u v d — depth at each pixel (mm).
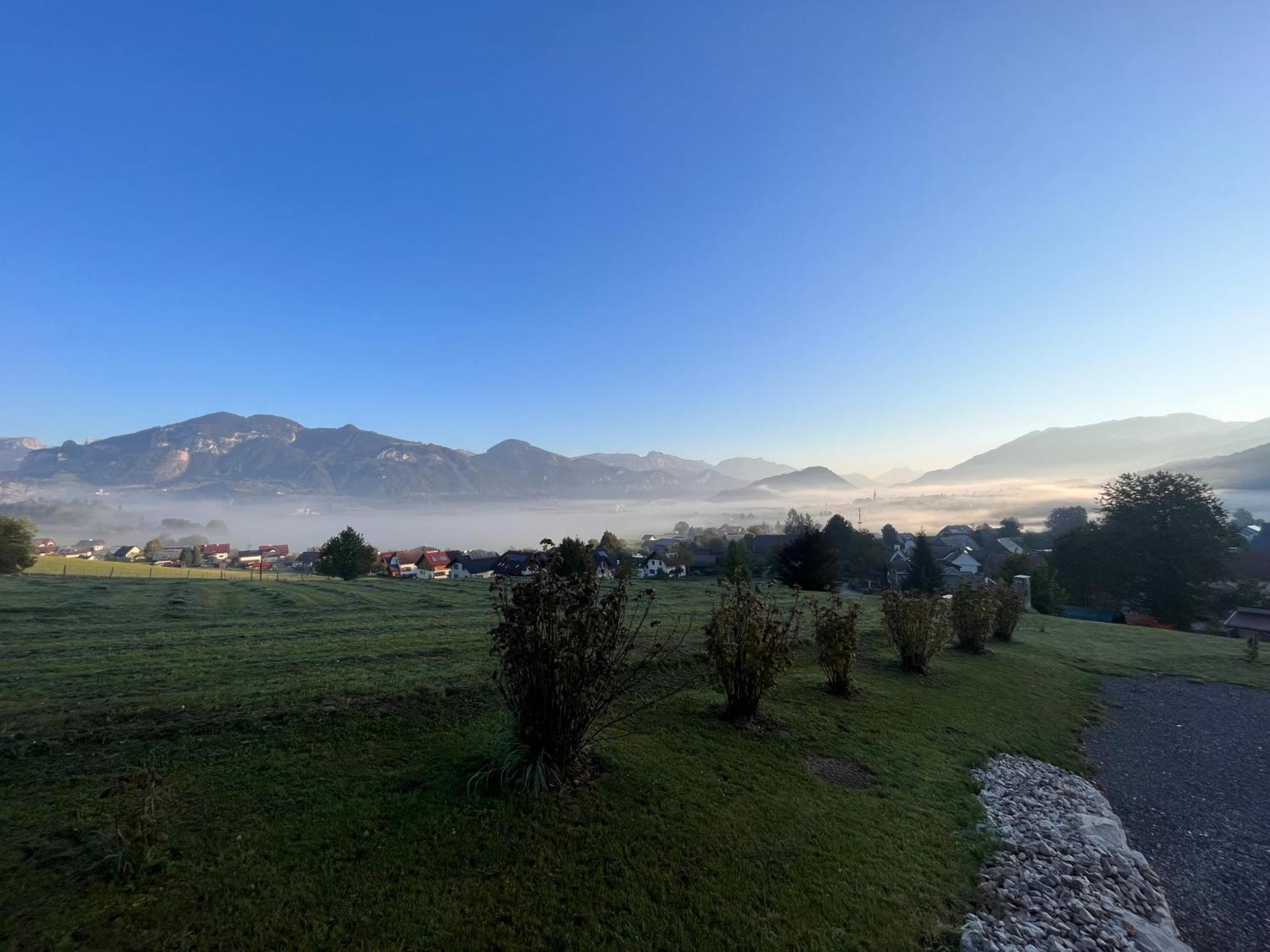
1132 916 4418
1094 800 6691
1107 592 40625
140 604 21203
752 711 7383
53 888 3535
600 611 5484
